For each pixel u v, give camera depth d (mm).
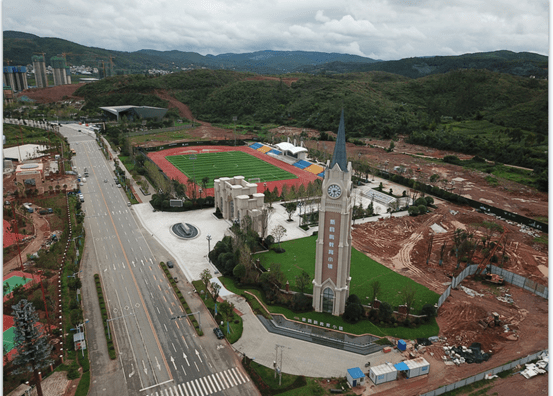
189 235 165125
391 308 109688
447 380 88812
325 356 96312
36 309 109750
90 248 152625
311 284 128500
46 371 90125
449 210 196375
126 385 86750
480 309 114750
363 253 150500
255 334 104438
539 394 83938
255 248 148500
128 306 115875
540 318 111812
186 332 105250
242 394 84812
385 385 87125
